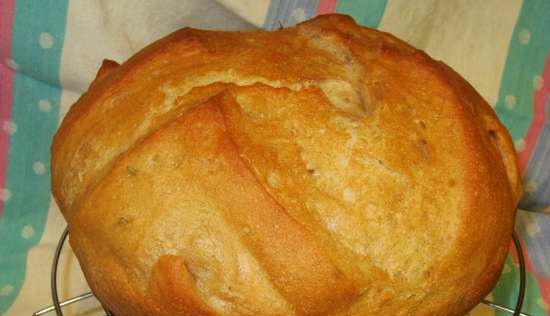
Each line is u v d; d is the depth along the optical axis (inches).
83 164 12.8
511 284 17.4
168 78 12.8
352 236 11.8
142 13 17.4
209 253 11.7
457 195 12.3
